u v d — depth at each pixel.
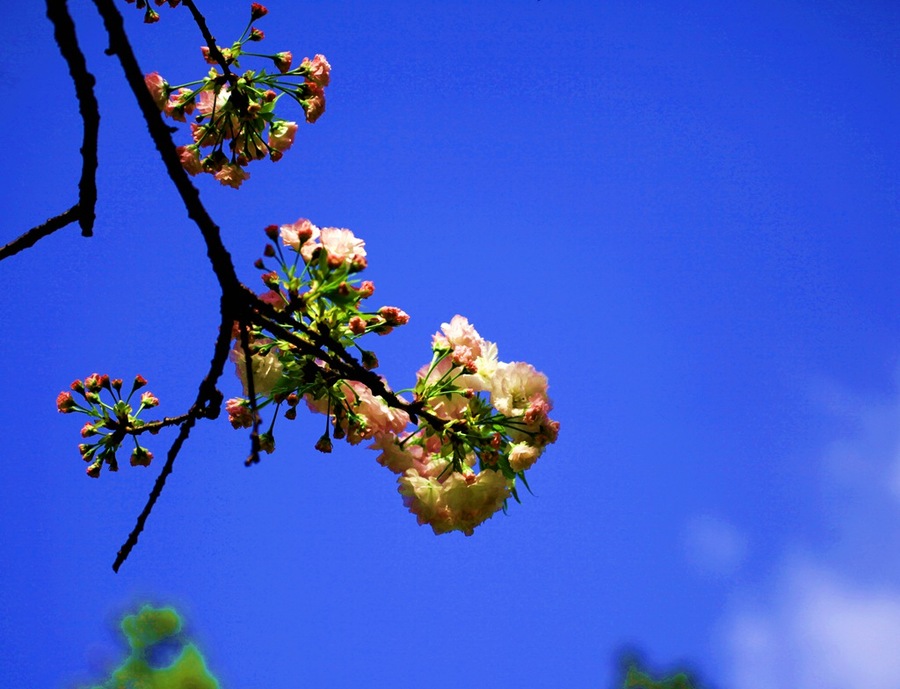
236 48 4.48
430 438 3.94
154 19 4.57
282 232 3.42
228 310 2.93
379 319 3.53
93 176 3.17
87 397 3.84
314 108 4.50
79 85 2.80
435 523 3.90
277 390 3.66
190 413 3.04
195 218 2.74
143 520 3.04
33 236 3.29
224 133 4.47
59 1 2.57
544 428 3.77
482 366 3.86
